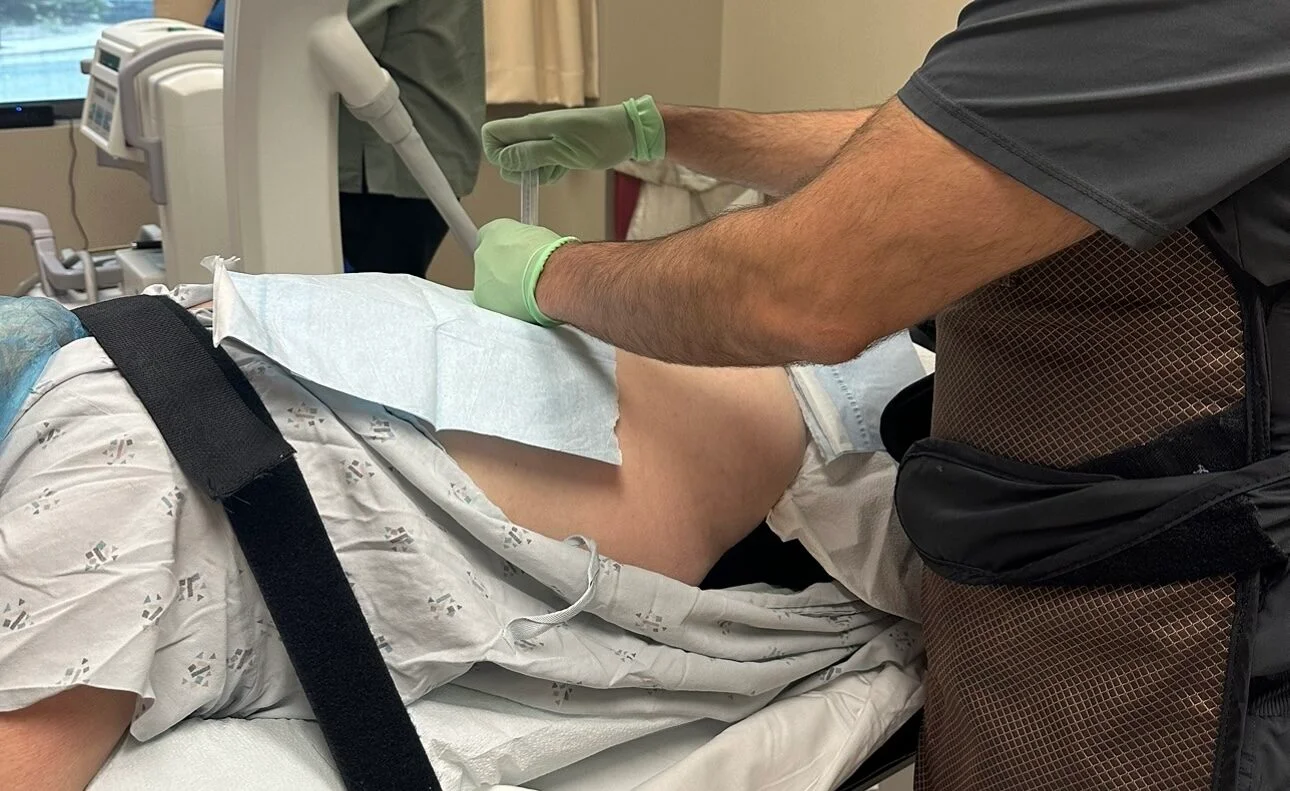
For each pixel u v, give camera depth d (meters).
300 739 0.69
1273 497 0.63
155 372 0.65
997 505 0.74
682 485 0.87
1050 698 0.75
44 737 0.57
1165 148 0.57
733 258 0.65
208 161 1.44
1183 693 0.68
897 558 0.96
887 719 0.91
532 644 0.72
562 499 0.80
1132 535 0.67
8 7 2.13
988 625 0.79
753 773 0.80
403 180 1.68
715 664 0.83
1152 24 0.55
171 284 1.54
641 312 0.73
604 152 1.10
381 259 1.88
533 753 0.73
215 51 1.49
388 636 0.70
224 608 0.65
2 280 2.18
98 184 2.23
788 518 0.95
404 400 0.71
